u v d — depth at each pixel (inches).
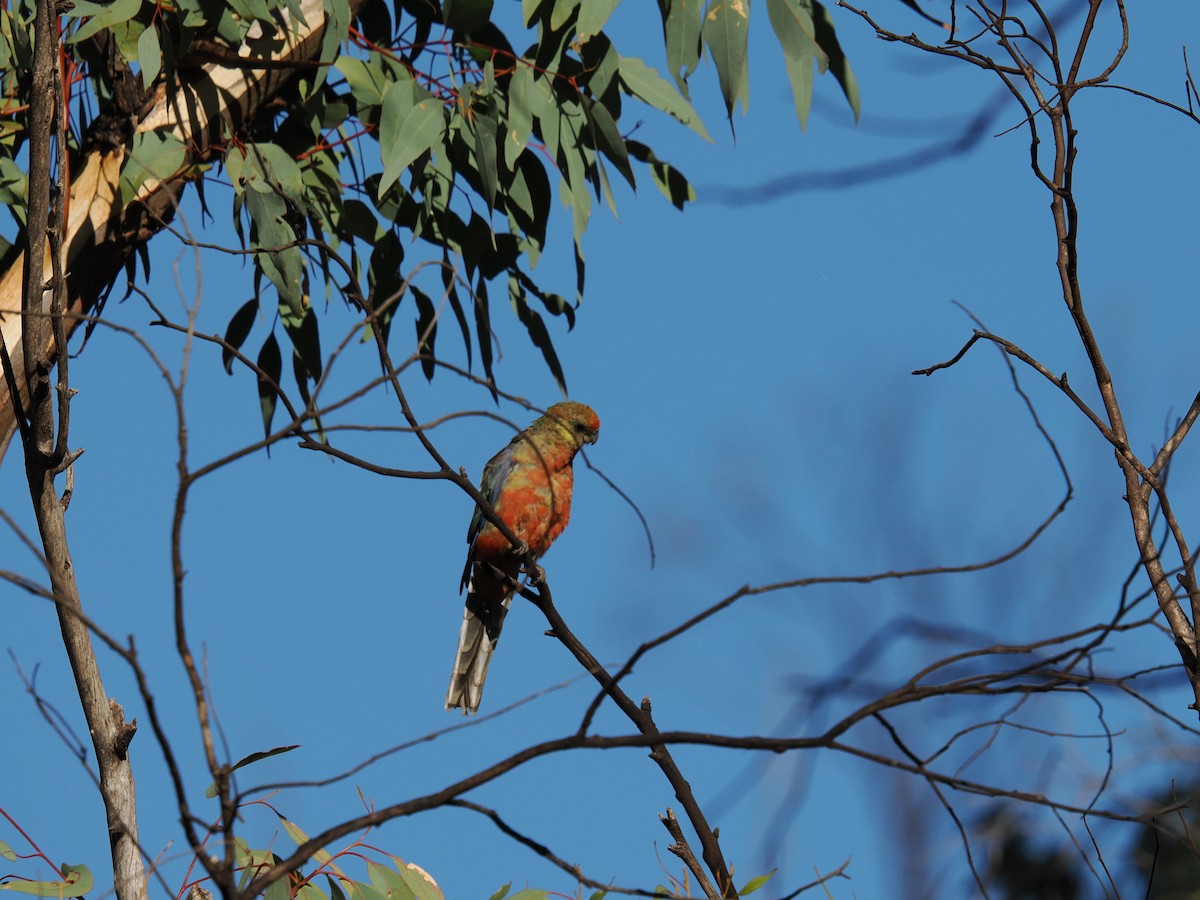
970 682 207.8
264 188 430.3
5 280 404.5
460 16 454.9
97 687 335.3
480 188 481.4
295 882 315.3
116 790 326.6
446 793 210.1
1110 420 289.3
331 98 475.2
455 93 454.9
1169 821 386.6
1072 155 292.5
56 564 337.4
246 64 448.1
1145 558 276.8
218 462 205.3
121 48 430.0
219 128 444.1
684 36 430.9
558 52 454.3
